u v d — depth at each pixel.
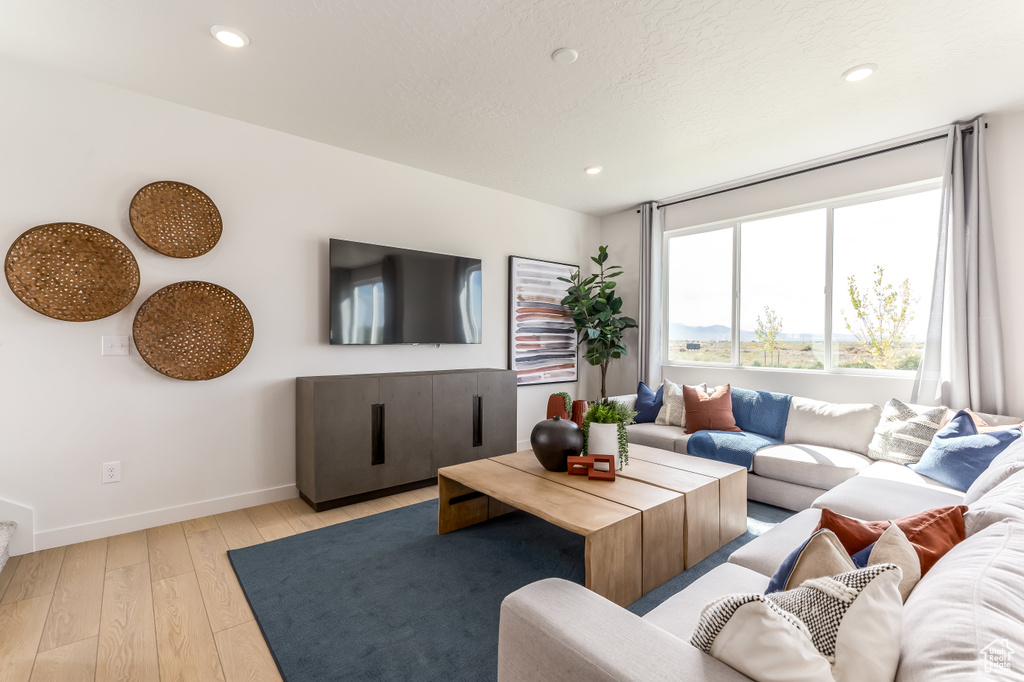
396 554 2.46
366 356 3.65
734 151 3.48
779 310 4.06
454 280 4.07
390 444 3.35
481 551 2.50
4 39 2.19
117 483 2.67
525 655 0.98
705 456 3.40
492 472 2.59
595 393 5.44
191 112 2.87
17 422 2.41
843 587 0.81
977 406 2.86
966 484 2.23
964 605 0.75
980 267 2.89
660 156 3.60
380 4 1.95
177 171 2.82
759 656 0.76
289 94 2.70
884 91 2.63
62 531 2.52
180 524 2.82
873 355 3.53
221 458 3.02
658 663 0.83
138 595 2.06
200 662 1.65
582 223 5.30
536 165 3.81
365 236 3.62
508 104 2.79
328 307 3.43
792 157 3.59
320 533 2.71
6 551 2.24
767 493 3.12
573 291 4.89
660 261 4.83
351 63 2.38
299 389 3.25
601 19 2.04
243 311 3.02
